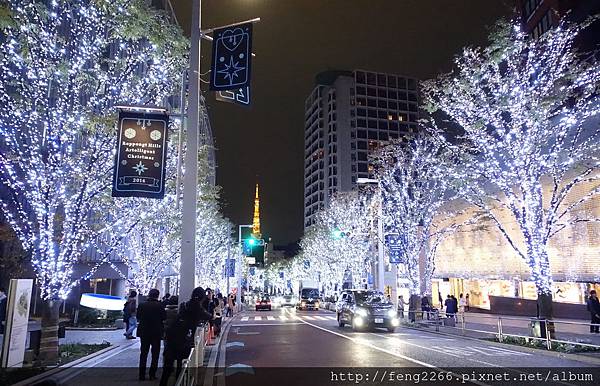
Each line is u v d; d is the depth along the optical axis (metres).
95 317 25.55
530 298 30.56
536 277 16.81
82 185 13.52
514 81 17.02
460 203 35.62
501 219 31.41
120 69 13.77
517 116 16.94
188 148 12.38
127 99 14.05
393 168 30.95
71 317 26.11
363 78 133.75
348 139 130.12
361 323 23.80
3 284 25.55
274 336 21.45
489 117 17.58
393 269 32.28
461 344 17.80
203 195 24.61
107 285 34.62
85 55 13.02
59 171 13.08
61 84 12.95
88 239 15.39
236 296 56.44
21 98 12.62
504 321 27.23
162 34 12.55
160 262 26.28
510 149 17.30
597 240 23.75
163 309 10.65
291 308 67.25
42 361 12.29
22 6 11.66
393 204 33.38
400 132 133.25
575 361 13.20
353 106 131.62
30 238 14.28
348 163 128.88
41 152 13.80
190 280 11.71
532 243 17.00
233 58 12.38
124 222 20.92
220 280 71.06
